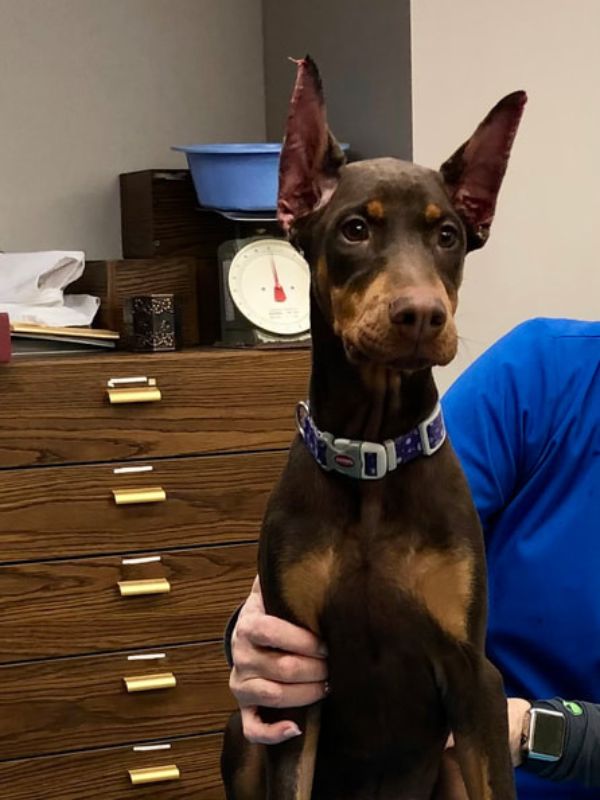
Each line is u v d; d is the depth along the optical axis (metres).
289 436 2.41
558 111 2.57
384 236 1.26
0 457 2.25
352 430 1.31
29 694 2.31
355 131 2.68
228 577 2.39
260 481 2.40
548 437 1.61
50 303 2.53
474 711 1.32
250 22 2.98
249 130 2.99
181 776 2.40
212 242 2.71
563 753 1.47
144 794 2.39
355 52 2.64
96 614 2.33
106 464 2.31
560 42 2.55
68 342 2.46
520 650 1.60
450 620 1.31
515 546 1.60
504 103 1.34
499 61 2.51
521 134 2.55
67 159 2.85
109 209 2.90
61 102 2.84
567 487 1.59
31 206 2.84
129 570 2.34
